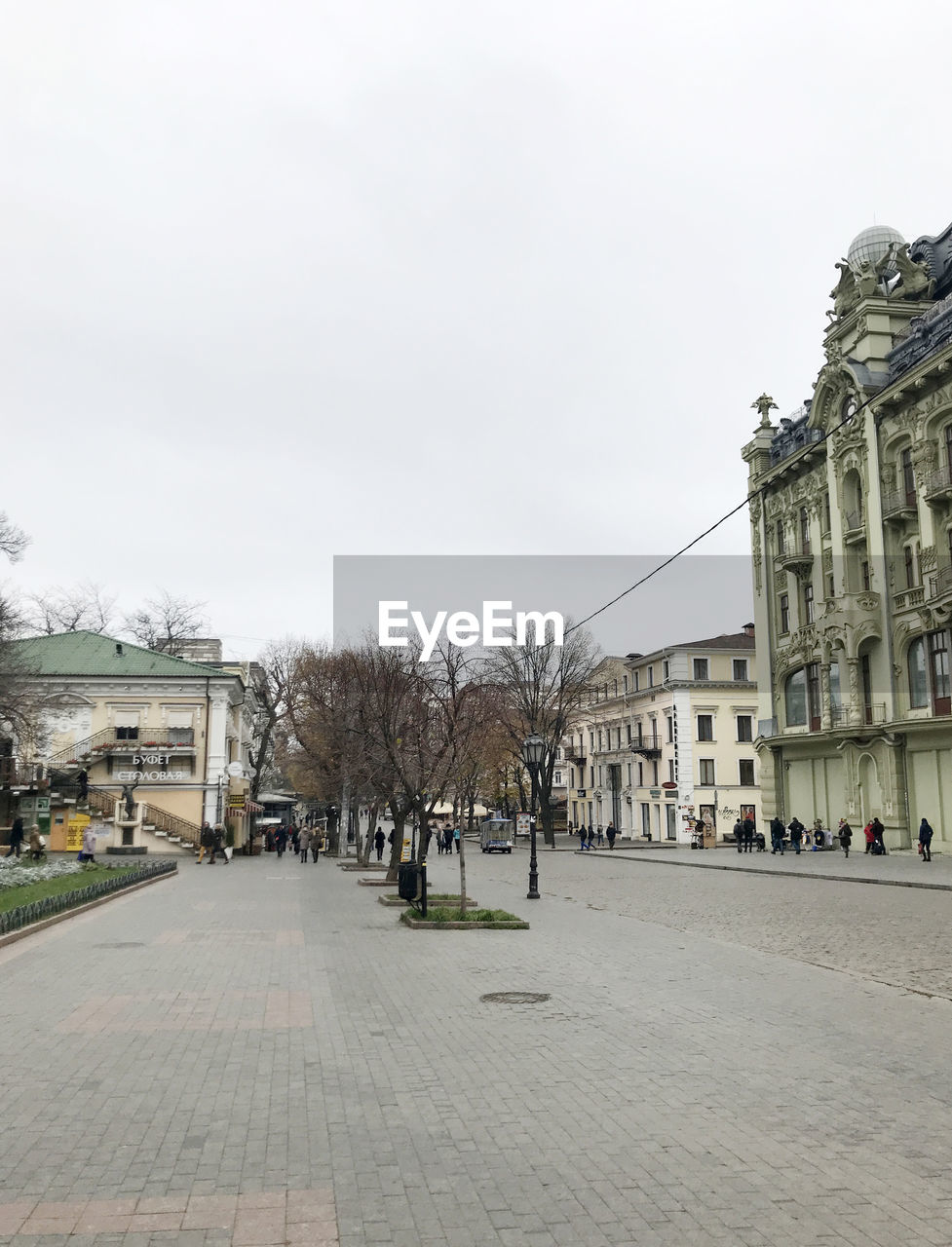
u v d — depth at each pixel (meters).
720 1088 7.25
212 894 26.22
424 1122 6.51
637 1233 4.79
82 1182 5.49
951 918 18.78
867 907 21.19
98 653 55.78
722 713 65.88
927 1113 6.62
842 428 42.66
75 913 19.89
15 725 42.50
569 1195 5.26
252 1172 5.63
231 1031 9.30
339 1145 6.09
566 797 93.00
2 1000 10.87
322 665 45.22
